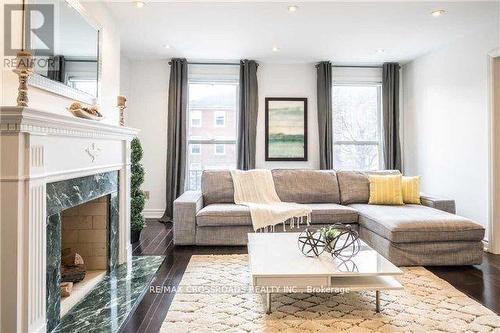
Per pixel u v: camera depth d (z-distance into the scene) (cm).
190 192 417
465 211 400
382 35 405
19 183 160
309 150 534
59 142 196
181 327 196
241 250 354
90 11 280
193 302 229
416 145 505
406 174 534
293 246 257
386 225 303
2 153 158
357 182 419
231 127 537
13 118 153
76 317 209
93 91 277
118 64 351
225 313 213
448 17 351
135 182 389
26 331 165
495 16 348
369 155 543
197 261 317
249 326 197
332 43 434
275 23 368
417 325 198
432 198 380
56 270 198
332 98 539
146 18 349
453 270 295
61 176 198
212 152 537
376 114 543
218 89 535
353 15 346
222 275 281
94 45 279
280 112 528
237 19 356
